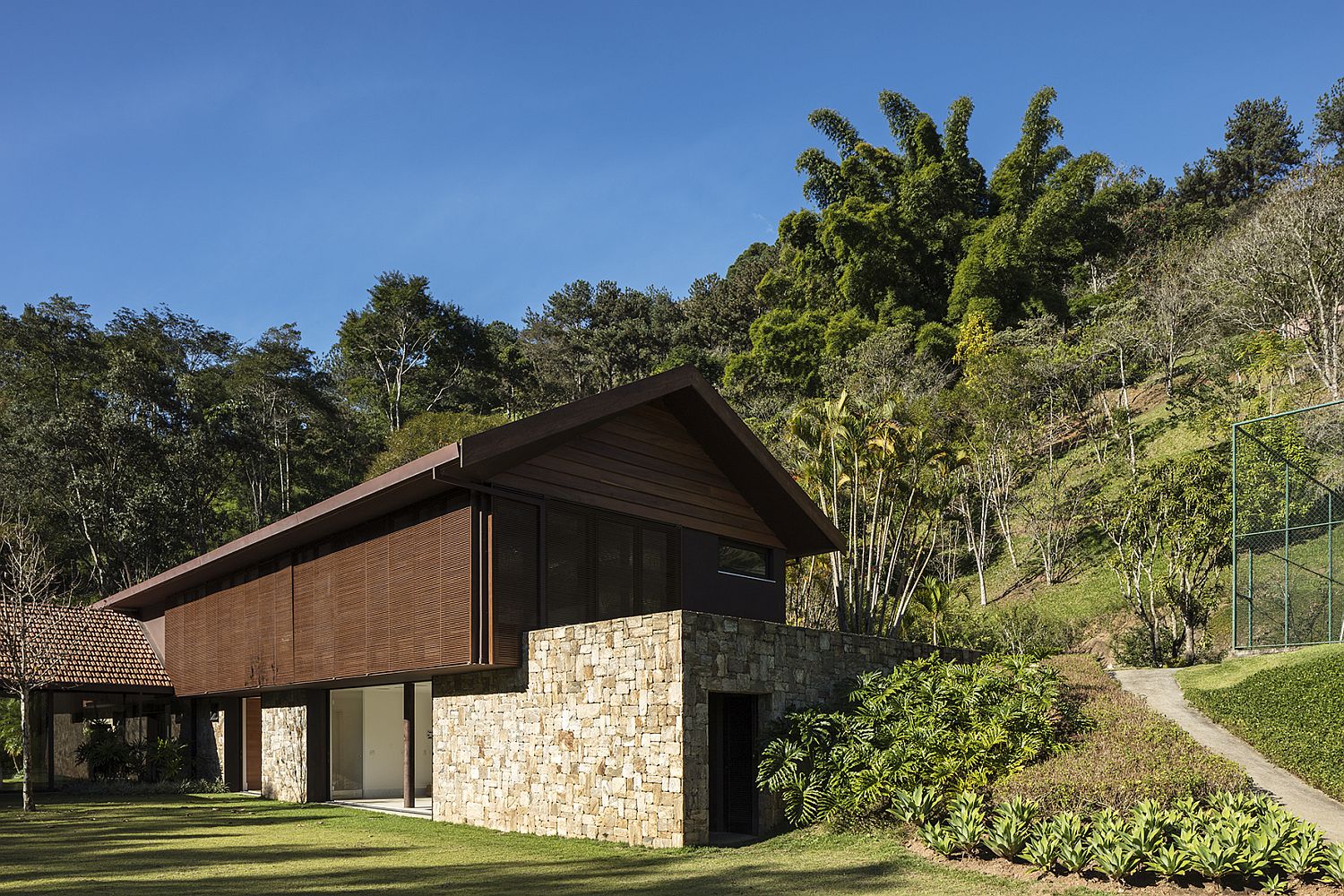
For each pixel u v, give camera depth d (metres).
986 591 37.03
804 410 23.73
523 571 13.88
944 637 25.03
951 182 59.25
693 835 11.70
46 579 22.08
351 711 19.94
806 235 61.81
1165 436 39.44
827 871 9.97
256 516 51.50
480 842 12.85
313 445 56.72
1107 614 31.52
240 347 58.88
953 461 24.08
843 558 23.45
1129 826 9.23
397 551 15.07
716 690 12.29
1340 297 38.06
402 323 65.06
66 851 12.43
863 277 57.19
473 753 14.91
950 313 54.12
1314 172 41.22
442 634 13.89
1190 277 44.56
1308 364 37.25
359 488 14.23
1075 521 37.78
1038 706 12.38
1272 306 40.19
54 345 50.47
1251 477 24.31
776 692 13.20
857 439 22.83
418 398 65.19
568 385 69.56
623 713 12.49
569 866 10.72
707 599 16.44
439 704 15.73
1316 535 22.28
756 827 12.81
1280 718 13.57
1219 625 27.30
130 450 44.62
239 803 18.81
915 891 8.88
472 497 13.58
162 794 20.89
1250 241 40.50
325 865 11.14
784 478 16.88
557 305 76.38
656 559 15.79
